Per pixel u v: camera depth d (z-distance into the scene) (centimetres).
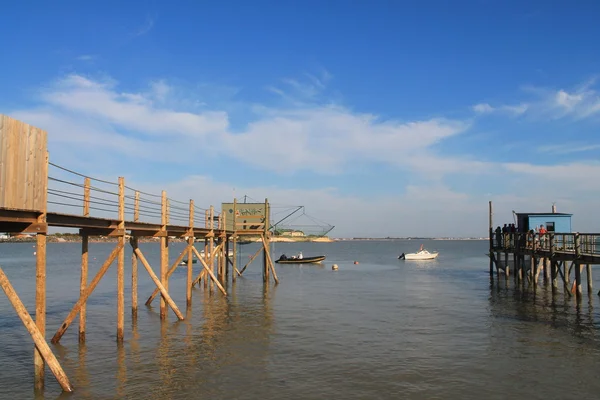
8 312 2553
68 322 1838
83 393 1288
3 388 1327
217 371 1480
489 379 1400
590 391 1298
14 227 1212
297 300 3008
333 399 1253
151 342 1848
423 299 3016
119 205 1759
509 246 4041
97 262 7756
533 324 2153
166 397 1264
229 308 2681
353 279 4488
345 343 1827
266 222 4459
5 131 1063
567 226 3962
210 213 3459
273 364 1555
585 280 4050
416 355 1655
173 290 3559
